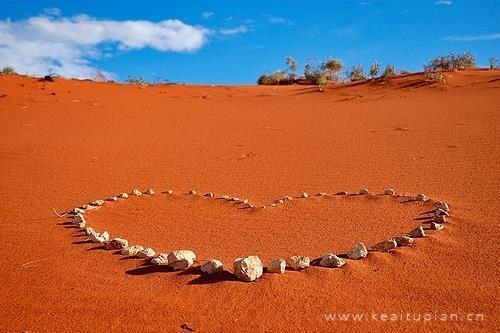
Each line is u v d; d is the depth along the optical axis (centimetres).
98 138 1207
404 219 497
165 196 666
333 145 1007
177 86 2673
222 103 2056
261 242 471
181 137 1209
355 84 2505
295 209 571
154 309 320
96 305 331
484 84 2002
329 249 436
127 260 411
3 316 324
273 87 2945
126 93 2262
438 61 2570
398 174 716
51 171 866
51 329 303
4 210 616
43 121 1477
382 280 341
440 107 1491
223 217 564
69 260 421
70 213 592
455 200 542
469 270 347
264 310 310
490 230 421
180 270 378
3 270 406
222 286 344
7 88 2011
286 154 948
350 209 553
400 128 1141
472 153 806
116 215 586
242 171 824
